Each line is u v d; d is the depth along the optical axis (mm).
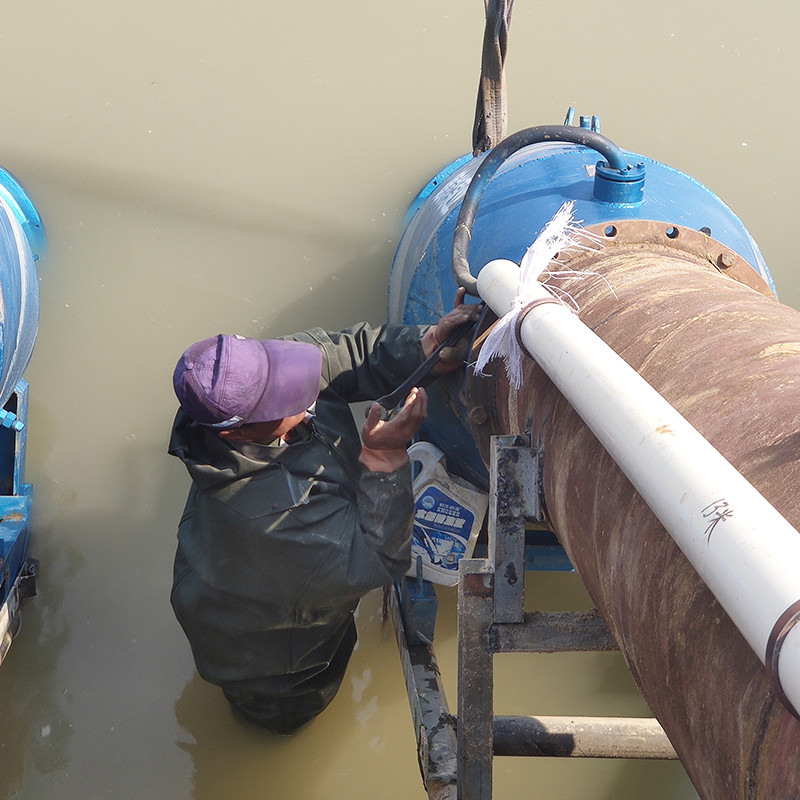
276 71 4441
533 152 2760
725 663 1103
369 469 2389
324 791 3180
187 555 2594
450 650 3469
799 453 1108
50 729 3303
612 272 1945
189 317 4043
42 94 4320
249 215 4184
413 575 2754
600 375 1312
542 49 4594
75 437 3871
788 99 4562
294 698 3086
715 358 1402
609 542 1448
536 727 2314
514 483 1854
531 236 2443
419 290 2891
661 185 2613
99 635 3529
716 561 918
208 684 3418
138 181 4207
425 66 4500
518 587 1923
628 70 4574
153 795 3160
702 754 1181
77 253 4094
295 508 2389
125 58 4418
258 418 2318
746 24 4754
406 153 4312
